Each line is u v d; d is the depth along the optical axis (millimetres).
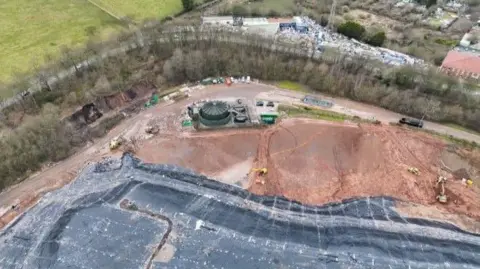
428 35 106750
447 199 59156
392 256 48000
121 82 79938
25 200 57531
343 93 81688
